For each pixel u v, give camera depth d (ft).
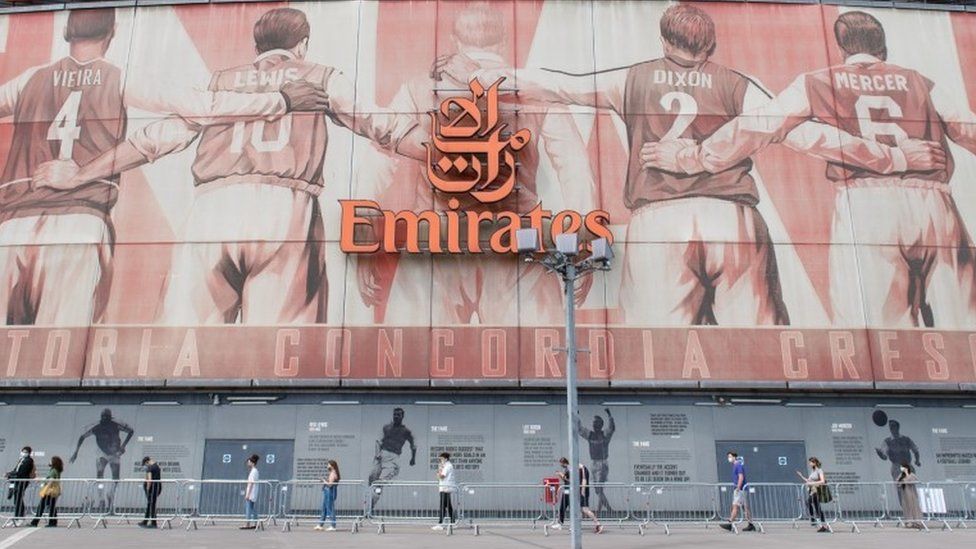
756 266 94.38
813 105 99.86
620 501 87.40
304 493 87.15
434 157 96.27
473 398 91.61
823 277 94.22
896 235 96.02
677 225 95.40
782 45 101.96
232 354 91.09
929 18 104.12
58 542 59.41
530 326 92.22
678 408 91.71
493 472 89.20
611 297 93.04
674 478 89.35
